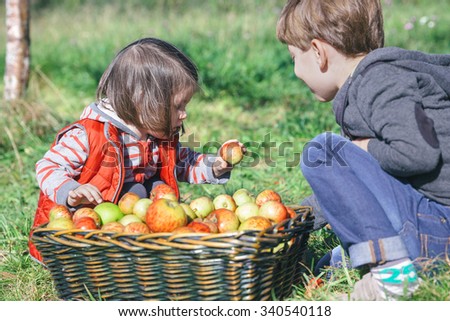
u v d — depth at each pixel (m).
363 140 3.10
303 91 8.32
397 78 2.84
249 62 9.49
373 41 3.20
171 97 3.58
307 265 3.57
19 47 7.39
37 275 3.63
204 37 11.42
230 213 3.17
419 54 3.00
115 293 2.96
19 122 6.84
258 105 8.29
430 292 2.87
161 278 2.85
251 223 2.98
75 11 16.66
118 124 3.63
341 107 3.09
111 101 3.61
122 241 2.86
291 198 4.84
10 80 7.42
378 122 2.82
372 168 2.94
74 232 2.94
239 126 7.36
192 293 2.83
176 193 3.84
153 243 2.79
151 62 3.54
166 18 14.12
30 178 5.80
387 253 2.86
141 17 14.67
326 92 3.32
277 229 2.87
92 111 3.64
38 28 15.16
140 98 3.53
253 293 2.84
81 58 11.20
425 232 2.92
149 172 3.86
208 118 7.72
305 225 3.11
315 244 3.81
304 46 3.25
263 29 11.57
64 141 3.57
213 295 2.82
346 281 3.28
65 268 3.03
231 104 8.30
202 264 2.76
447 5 14.28
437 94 2.93
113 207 3.32
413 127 2.73
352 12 3.11
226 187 5.20
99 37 12.78
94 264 2.94
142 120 3.59
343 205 2.92
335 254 3.43
